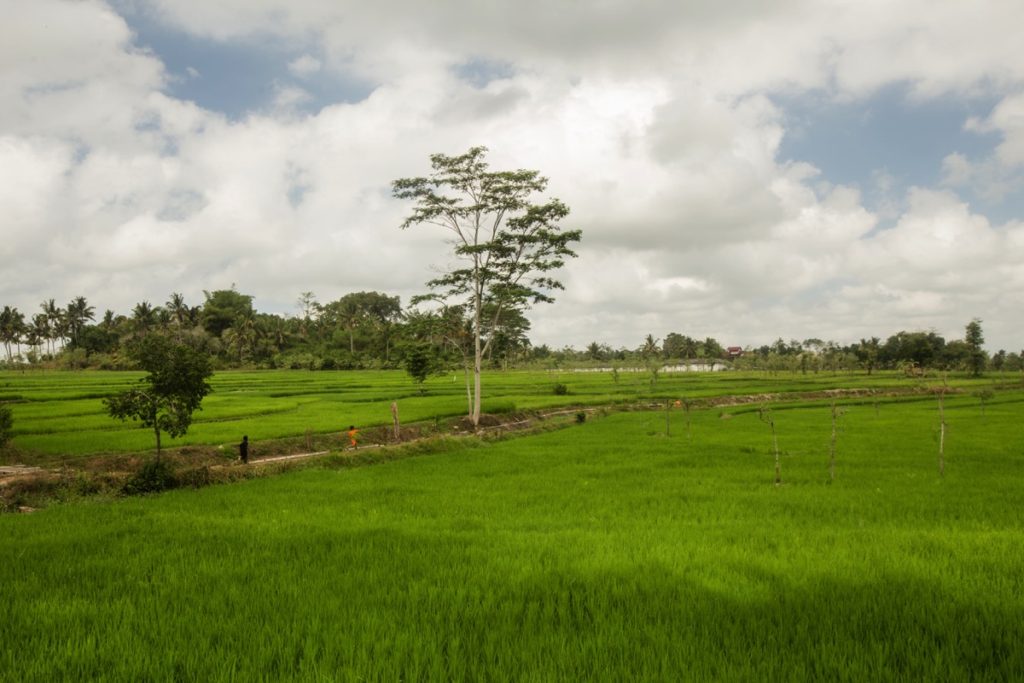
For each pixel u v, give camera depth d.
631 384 85.94
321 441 31.52
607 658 6.72
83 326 141.50
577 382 94.12
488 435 38.53
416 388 73.25
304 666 6.62
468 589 9.16
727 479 20.45
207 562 10.93
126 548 12.04
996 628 7.31
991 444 29.33
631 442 33.06
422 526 13.89
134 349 21.73
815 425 41.06
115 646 7.29
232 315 152.38
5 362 118.06
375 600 8.82
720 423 43.84
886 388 81.62
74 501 18.28
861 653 6.72
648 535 12.50
